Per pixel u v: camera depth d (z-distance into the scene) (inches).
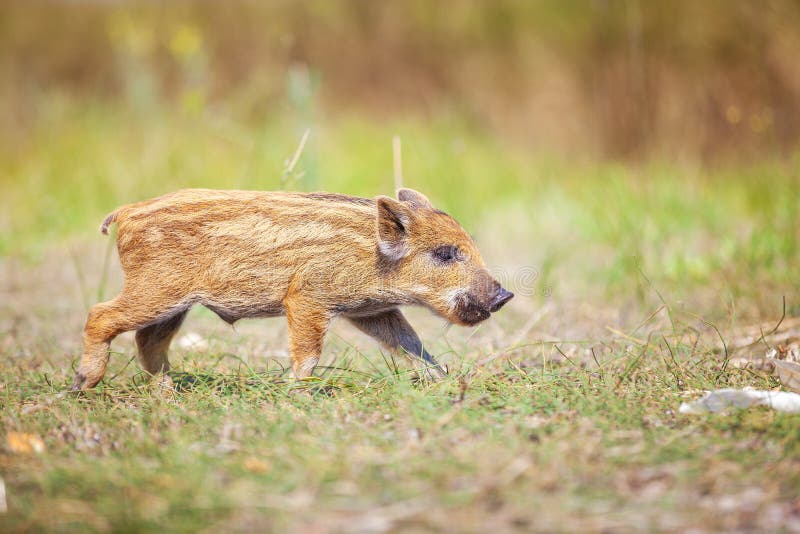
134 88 1023.0
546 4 1208.2
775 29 1024.2
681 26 1083.9
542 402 364.8
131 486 289.6
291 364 420.5
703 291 593.9
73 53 1355.8
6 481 302.7
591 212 790.5
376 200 410.9
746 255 617.9
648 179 839.7
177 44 950.4
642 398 370.6
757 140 992.9
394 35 1323.8
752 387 389.1
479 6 1275.8
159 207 411.2
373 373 434.3
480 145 1081.4
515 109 1223.5
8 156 1064.8
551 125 1182.9
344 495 282.5
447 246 433.4
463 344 498.9
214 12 1334.9
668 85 1089.4
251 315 423.2
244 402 376.5
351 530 261.7
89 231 850.8
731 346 458.9
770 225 642.8
